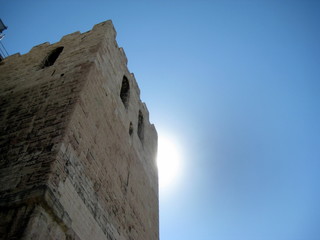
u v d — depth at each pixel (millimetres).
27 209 8289
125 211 14641
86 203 11039
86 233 10375
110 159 14492
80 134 12102
